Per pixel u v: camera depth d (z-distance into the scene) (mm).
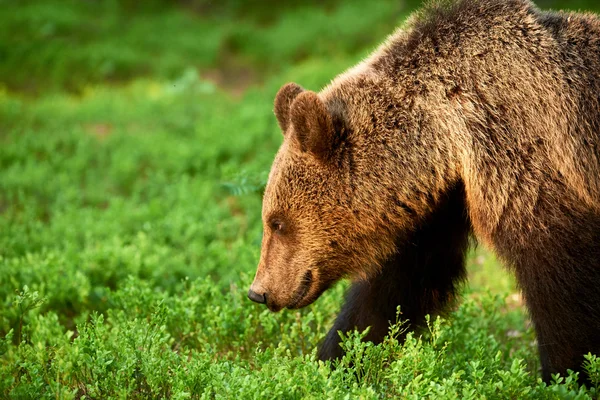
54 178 21328
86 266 13938
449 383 8000
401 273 10156
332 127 9320
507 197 8953
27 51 38281
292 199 9648
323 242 9758
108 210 18500
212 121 27516
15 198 20312
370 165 9445
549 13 9719
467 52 9453
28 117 29297
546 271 8844
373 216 9570
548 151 8914
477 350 9258
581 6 36719
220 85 37906
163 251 14898
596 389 8617
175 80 37375
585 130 9047
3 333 11688
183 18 45312
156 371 8781
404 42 9883
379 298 10242
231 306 11484
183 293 12734
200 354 9281
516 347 11672
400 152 9391
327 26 41469
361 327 10344
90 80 37312
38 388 8453
